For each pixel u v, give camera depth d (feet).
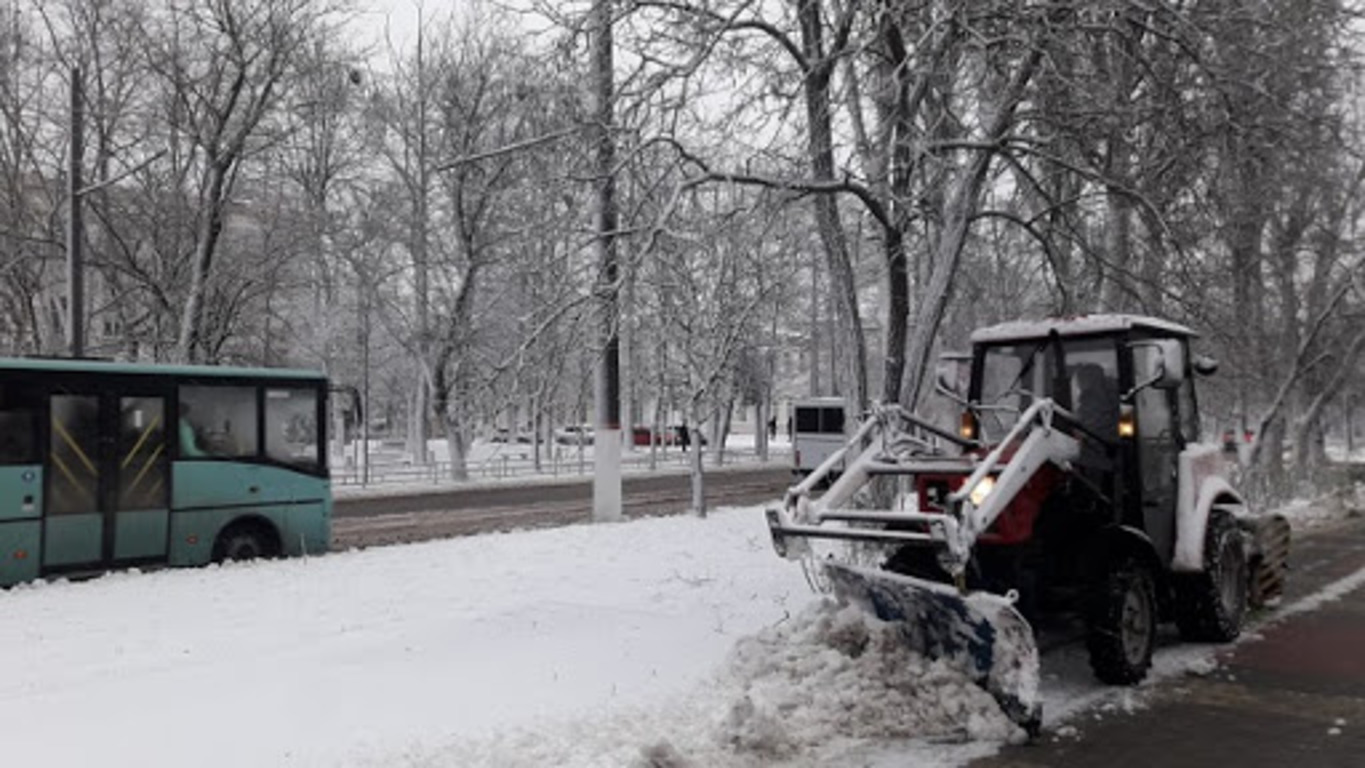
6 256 88.94
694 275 53.98
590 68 34.09
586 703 23.31
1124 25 33.60
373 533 66.54
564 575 41.37
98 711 22.52
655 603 35.32
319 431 51.26
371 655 27.81
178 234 88.79
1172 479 30.58
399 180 112.47
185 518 45.80
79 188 69.05
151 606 34.55
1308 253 81.15
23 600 35.68
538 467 132.05
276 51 84.33
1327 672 27.71
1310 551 54.44
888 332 37.81
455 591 37.50
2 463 40.57
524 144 32.60
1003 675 22.08
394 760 19.34
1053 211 38.45
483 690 24.44
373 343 141.08
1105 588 26.11
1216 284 51.13
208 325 88.38
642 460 163.22
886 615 24.58
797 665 23.85
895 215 36.63
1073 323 29.81
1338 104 46.50
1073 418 26.63
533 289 40.88
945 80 34.04
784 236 47.06
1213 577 30.83
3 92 88.02
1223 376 72.95
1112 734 22.16
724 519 65.26
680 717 21.99
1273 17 34.40
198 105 85.87
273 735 20.94
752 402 155.84
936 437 32.86
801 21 34.53
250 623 31.86
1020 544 26.21
